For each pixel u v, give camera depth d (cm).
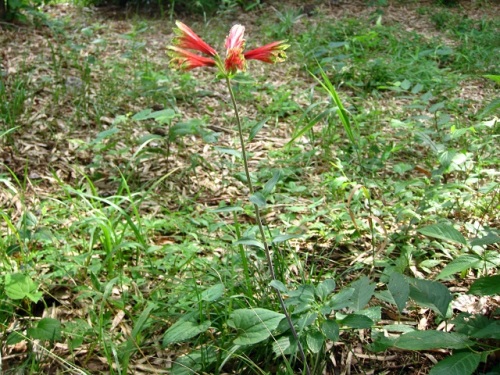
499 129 142
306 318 63
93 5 277
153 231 101
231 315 66
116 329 77
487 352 61
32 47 204
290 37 232
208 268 86
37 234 88
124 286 85
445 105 168
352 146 136
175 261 88
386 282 83
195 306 77
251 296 75
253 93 177
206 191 121
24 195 111
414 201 110
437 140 142
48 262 86
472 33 252
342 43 205
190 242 97
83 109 154
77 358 72
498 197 108
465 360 59
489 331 60
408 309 81
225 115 160
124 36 198
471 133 138
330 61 198
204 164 132
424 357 73
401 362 72
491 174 108
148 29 244
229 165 127
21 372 69
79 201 108
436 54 219
